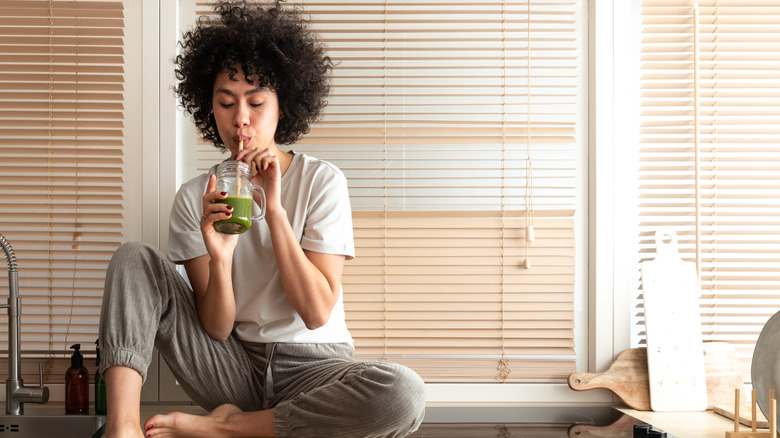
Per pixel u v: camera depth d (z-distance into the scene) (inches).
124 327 61.2
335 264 70.0
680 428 76.1
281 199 71.9
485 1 89.7
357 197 89.8
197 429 63.7
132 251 64.3
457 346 89.4
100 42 87.4
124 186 88.2
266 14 75.0
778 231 90.6
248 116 68.0
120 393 59.8
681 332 86.7
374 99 89.5
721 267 90.1
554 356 90.4
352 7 88.7
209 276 69.6
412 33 89.5
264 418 64.9
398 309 89.1
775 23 90.0
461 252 89.4
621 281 89.4
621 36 89.9
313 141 88.6
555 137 90.2
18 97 87.0
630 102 90.7
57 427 78.1
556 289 89.7
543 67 90.8
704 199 90.6
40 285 87.3
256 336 69.7
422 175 89.8
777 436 69.8
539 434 72.6
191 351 67.9
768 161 90.8
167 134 87.7
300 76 73.3
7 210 87.3
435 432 73.6
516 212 89.8
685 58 89.8
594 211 89.7
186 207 72.7
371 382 61.2
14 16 86.7
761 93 89.8
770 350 70.3
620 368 87.3
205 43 71.6
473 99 90.1
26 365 86.8
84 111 87.4
